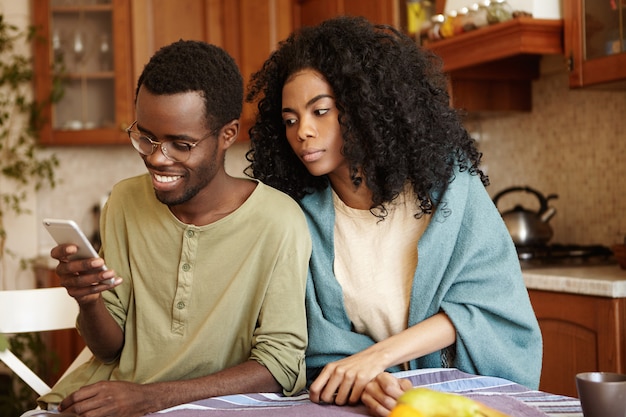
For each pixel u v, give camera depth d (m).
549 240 2.62
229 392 1.12
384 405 1.02
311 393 1.11
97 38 3.90
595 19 2.28
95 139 3.88
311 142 1.26
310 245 1.27
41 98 3.88
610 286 1.99
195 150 1.12
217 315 1.19
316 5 3.63
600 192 2.67
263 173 1.40
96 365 1.28
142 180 1.29
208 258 1.21
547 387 2.22
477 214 1.32
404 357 1.20
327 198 1.34
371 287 1.32
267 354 1.17
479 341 1.25
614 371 2.00
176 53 1.12
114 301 1.25
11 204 4.02
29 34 3.88
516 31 2.40
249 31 3.86
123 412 1.03
